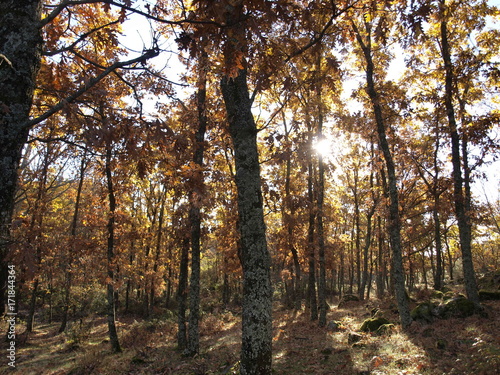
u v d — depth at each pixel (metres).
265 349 4.67
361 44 12.08
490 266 35.91
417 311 11.65
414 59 12.27
